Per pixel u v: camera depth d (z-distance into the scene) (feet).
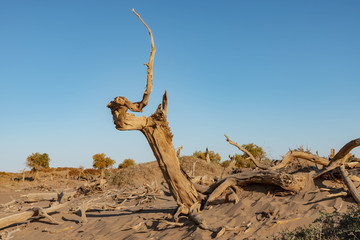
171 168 30.63
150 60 25.96
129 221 32.48
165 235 26.20
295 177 29.73
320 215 21.21
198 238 23.67
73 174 143.95
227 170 36.86
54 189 93.81
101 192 67.77
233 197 31.58
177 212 28.40
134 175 79.20
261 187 32.60
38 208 40.14
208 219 26.91
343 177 28.14
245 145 81.10
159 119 29.66
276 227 23.15
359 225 19.31
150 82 26.22
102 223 34.55
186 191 31.07
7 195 83.46
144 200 47.44
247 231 23.25
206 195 34.96
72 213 43.21
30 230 37.76
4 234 35.60
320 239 19.74
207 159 92.99
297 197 28.73
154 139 29.89
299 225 22.89
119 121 27.20
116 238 28.66
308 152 35.45
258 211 26.99
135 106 26.48
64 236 33.17
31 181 123.75
